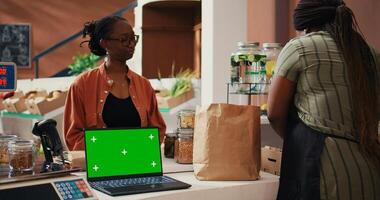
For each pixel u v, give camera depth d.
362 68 1.79
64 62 8.81
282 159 1.92
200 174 1.95
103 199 1.60
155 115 2.52
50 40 8.87
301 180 1.80
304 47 1.83
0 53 8.70
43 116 3.58
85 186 1.50
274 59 2.47
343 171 1.74
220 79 3.07
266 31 3.20
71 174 1.59
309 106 1.83
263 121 2.34
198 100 3.41
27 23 8.81
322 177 1.75
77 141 2.28
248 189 1.90
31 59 8.84
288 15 3.12
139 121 2.39
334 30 1.84
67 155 1.97
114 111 2.33
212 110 1.99
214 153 1.95
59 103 3.65
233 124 1.97
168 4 4.48
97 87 2.36
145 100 2.45
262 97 2.80
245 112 1.99
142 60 4.60
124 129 1.94
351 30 1.84
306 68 1.83
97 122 2.31
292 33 3.10
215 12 3.04
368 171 1.76
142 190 1.70
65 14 8.85
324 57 1.81
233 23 3.09
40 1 8.84
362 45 1.84
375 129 1.79
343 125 1.79
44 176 1.48
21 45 8.80
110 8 8.91
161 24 4.66
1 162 1.61
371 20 2.59
